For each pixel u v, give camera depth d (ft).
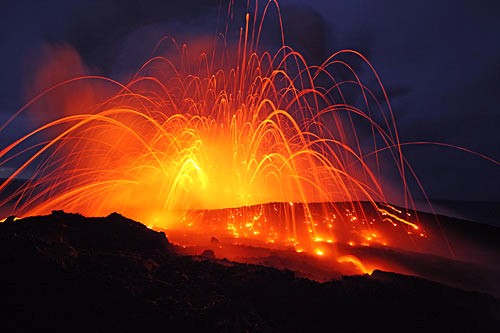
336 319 17.99
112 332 14.78
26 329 14.08
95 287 17.26
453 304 20.21
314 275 26.32
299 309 18.60
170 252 28.63
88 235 27.22
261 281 21.36
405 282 22.49
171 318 16.12
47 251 19.26
